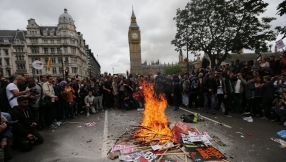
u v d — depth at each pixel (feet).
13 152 12.95
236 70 30.22
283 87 19.69
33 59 176.35
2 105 15.35
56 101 22.00
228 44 63.62
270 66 25.93
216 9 59.62
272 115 20.13
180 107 29.27
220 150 11.91
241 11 56.03
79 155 11.99
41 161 11.38
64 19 181.78
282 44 26.53
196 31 68.33
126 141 13.71
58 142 14.69
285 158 10.73
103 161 10.96
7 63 172.76
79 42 210.18
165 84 31.91
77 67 193.36
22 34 180.55
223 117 21.35
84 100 27.48
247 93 22.85
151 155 11.13
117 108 30.30
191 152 11.18
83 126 19.43
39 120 19.21
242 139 13.91
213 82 23.58
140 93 31.22
